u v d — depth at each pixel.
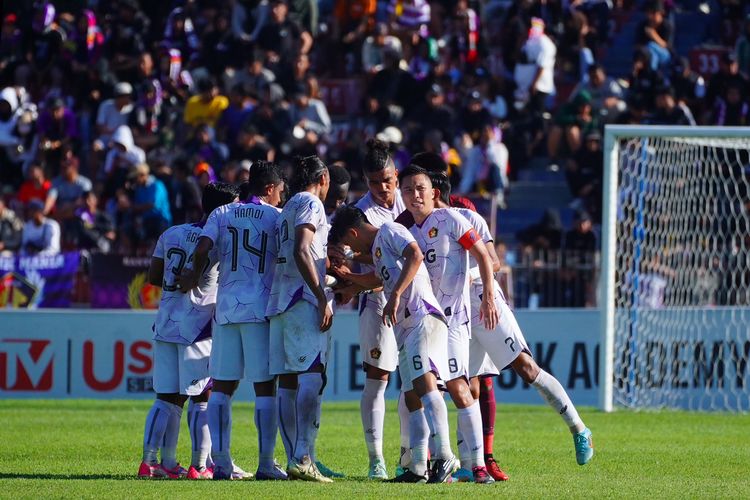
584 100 78.69
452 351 28.95
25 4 89.06
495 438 42.16
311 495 25.58
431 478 28.59
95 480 28.86
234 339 29.94
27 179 74.25
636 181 65.19
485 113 78.00
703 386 58.31
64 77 85.31
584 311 58.81
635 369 58.91
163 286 31.19
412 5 88.50
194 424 31.08
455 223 29.05
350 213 29.78
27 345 58.53
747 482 29.84
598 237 72.50
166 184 69.00
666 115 75.31
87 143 82.00
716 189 65.56
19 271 60.91
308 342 29.12
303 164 30.14
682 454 37.28
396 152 73.00
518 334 30.12
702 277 61.97
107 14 91.75
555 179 79.19
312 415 29.17
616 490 27.53
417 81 81.25
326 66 91.00
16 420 47.50
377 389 31.14
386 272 28.61
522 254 62.22
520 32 84.44
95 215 70.12
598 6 90.19
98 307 60.69
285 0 88.56
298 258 28.61
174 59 84.00
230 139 77.38
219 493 25.91
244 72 82.94
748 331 58.12
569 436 43.00
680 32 95.06
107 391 58.62
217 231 30.08
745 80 78.06
